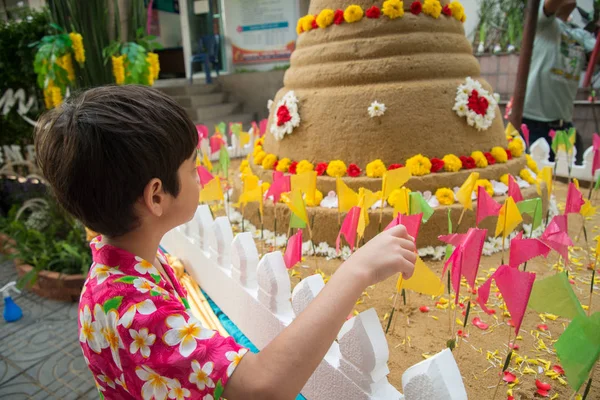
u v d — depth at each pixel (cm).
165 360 84
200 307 236
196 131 101
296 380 84
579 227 316
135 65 411
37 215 489
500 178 304
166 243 320
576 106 636
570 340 104
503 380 157
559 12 478
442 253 269
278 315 172
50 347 338
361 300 223
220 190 247
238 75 1004
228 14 1009
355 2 306
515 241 142
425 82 293
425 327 196
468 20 740
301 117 313
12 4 747
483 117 303
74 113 89
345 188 215
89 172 86
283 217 303
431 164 285
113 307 90
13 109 517
